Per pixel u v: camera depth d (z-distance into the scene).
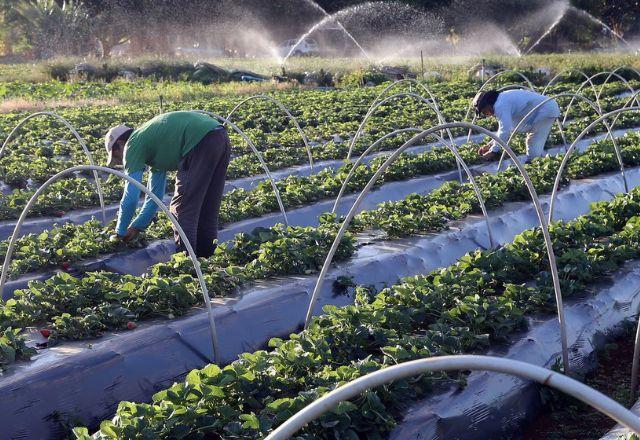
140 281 7.42
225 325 6.83
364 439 4.99
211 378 5.14
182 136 8.20
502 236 10.10
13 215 10.69
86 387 5.78
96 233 9.13
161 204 6.11
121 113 20.55
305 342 5.72
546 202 11.23
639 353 6.12
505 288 7.66
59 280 7.23
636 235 8.91
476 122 18.98
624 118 18.52
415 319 6.61
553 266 6.28
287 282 7.79
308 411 3.15
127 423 4.62
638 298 8.13
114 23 53.12
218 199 8.71
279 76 32.25
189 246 6.19
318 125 19.48
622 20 62.16
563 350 6.42
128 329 6.66
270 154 14.93
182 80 33.81
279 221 10.69
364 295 7.04
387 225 9.56
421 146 16.38
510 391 6.02
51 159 13.74
